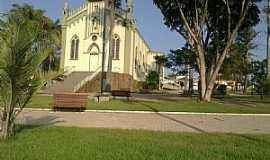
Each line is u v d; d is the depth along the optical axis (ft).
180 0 91.04
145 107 70.54
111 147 26.61
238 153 25.21
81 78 153.07
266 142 30.50
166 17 95.35
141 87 208.13
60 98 60.85
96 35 172.24
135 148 26.37
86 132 34.50
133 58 184.44
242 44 163.12
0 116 29.66
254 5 92.53
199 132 37.68
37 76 29.89
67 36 174.09
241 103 93.15
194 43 93.86
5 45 28.43
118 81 170.50
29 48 29.17
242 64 195.21
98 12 172.55
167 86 268.62
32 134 32.22
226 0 88.58
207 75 104.99
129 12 174.40
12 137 29.96
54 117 51.70
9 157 22.81
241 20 88.84
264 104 89.97
